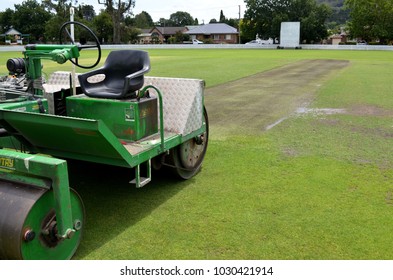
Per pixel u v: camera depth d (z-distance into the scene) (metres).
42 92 3.92
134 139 3.91
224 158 5.55
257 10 66.69
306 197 4.27
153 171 4.92
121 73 4.40
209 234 3.50
